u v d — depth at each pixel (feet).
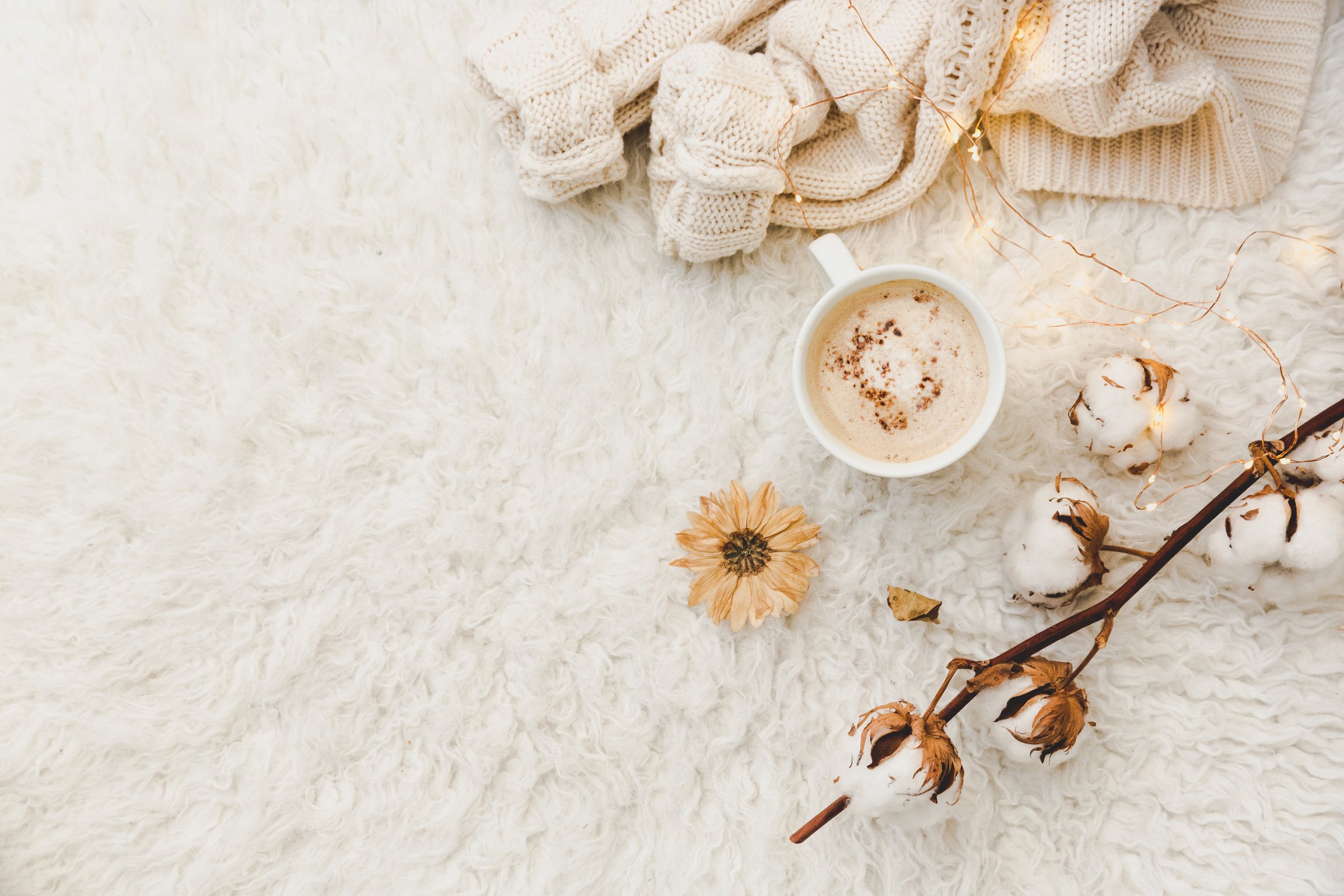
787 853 2.39
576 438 2.40
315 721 2.42
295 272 2.41
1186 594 2.35
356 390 2.42
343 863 2.41
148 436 2.42
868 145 2.32
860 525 2.40
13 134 2.41
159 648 2.43
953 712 2.22
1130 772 2.37
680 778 2.40
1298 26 2.27
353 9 2.40
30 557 2.42
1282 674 2.34
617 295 2.41
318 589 2.42
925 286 2.23
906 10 2.23
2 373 2.41
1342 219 2.31
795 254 2.41
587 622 2.41
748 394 2.40
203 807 2.42
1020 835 2.38
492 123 2.31
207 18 2.41
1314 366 2.33
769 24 2.31
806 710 2.40
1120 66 2.20
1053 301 2.37
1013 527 2.31
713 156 2.20
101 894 2.41
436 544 2.41
